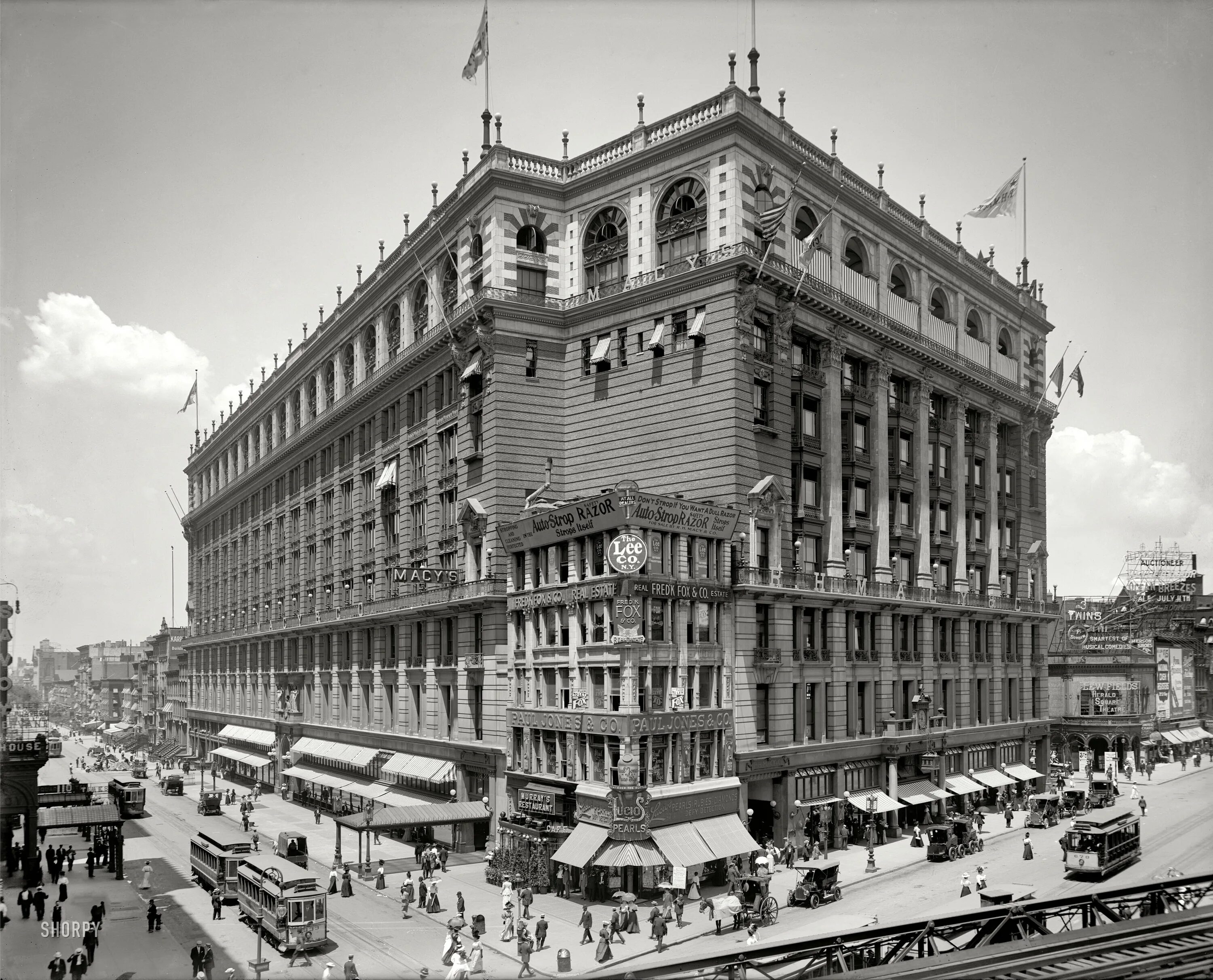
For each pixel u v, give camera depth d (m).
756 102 60.94
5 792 55.22
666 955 40.06
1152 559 123.75
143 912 50.50
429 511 73.12
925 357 75.06
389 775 76.06
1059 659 104.38
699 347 59.56
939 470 78.25
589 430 65.06
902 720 68.75
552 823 54.31
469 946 42.56
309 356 100.75
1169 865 55.09
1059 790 80.94
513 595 60.00
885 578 69.56
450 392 71.75
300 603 101.62
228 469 134.38
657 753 51.50
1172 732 110.25
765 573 58.69
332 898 51.91
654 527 51.94
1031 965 19.41
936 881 52.06
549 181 66.88
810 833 59.00
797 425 63.62
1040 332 95.31
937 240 79.94
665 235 62.84
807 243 61.31
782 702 59.06
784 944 21.62
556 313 66.06
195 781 115.25
